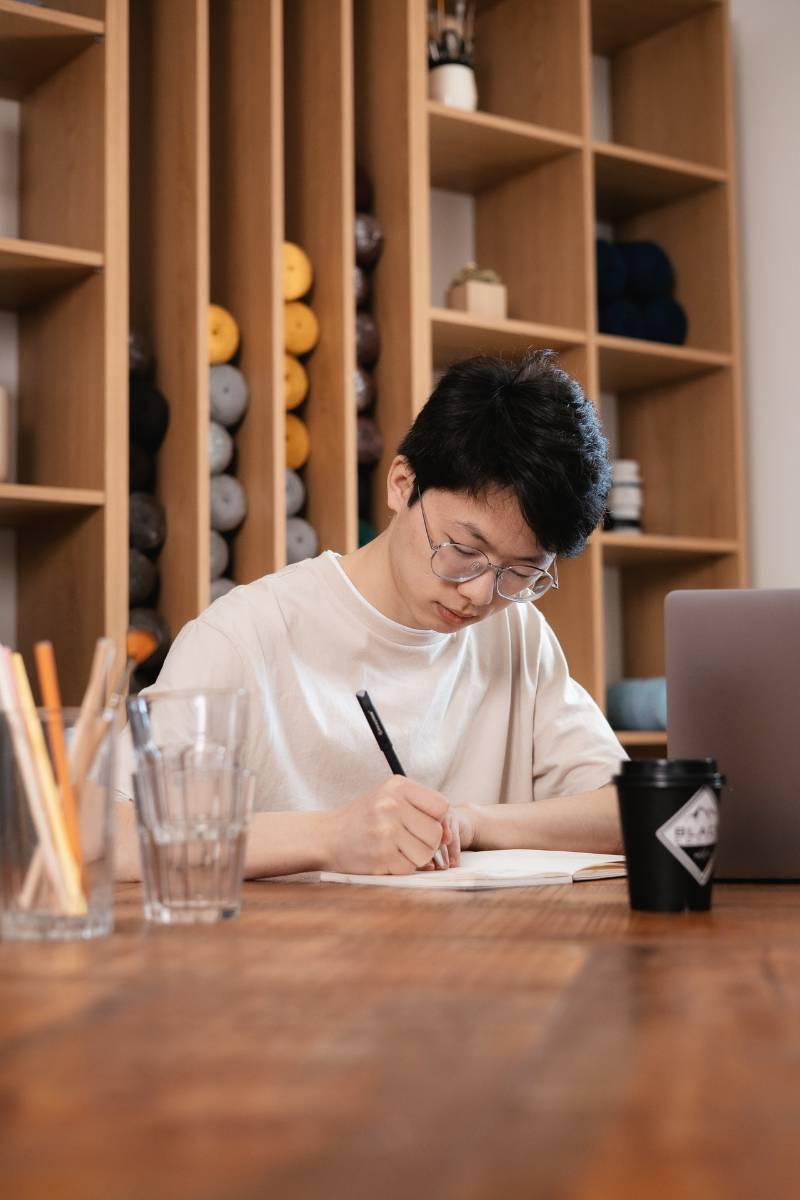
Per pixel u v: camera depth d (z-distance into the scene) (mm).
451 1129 407
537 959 758
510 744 1900
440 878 1198
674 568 3838
